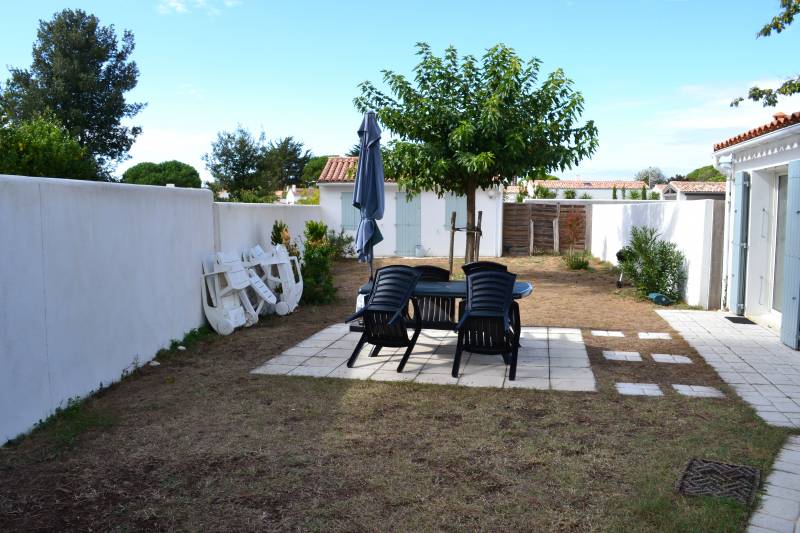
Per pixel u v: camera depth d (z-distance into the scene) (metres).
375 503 3.56
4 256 4.36
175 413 5.15
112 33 34.91
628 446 4.35
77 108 32.41
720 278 9.96
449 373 6.32
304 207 16.88
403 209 19.84
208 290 8.33
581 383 5.89
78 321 5.38
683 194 33.38
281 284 9.93
